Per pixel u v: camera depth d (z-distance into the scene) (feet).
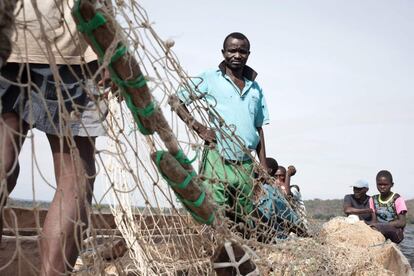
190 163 7.84
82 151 8.13
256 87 18.54
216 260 7.79
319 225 15.79
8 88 7.66
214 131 11.06
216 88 17.63
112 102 8.49
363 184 32.94
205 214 7.88
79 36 7.11
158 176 8.16
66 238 7.63
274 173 24.32
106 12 6.37
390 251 18.85
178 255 11.03
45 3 7.61
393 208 31.55
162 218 10.97
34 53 7.60
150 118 7.03
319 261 13.05
